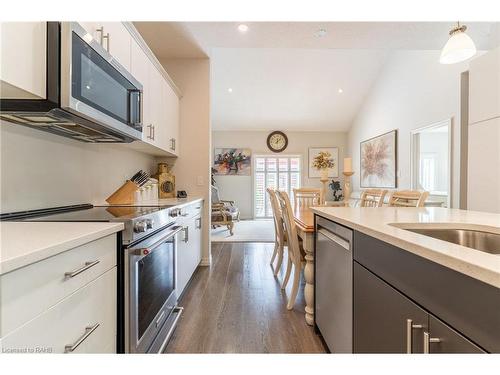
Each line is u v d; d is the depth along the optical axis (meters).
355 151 7.13
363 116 6.59
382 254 1.00
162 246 1.67
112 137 1.82
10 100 1.12
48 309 0.75
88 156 2.03
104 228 1.04
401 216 1.44
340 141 7.81
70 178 1.82
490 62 2.58
